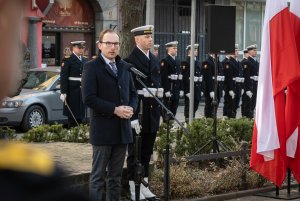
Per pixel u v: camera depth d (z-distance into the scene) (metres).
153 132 8.27
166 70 18.45
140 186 7.93
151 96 8.21
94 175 7.09
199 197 9.00
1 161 1.11
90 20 25.67
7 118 15.63
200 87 19.77
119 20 25.94
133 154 8.05
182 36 28.92
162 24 28.30
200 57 29.45
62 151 9.38
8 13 1.16
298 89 9.18
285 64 9.07
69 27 24.95
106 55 7.11
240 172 9.68
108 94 7.05
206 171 9.65
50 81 17.16
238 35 31.56
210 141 10.48
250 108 21.38
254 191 9.64
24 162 1.12
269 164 9.16
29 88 17.02
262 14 32.31
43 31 24.09
